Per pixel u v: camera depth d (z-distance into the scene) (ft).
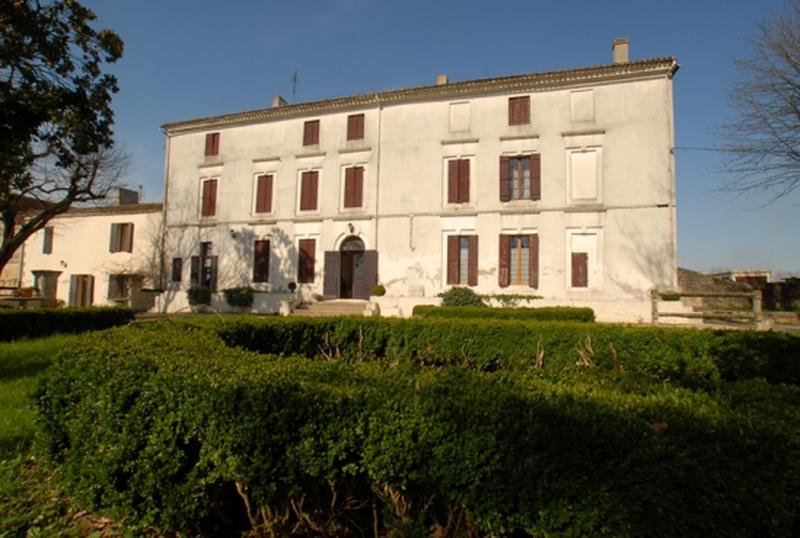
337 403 7.87
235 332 20.12
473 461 6.97
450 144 67.05
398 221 68.54
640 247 57.52
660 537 5.92
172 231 82.23
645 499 6.03
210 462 8.80
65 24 45.52
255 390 8.25
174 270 81.15
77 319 41.01
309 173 75.05
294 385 8.45
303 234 74.18
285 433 7.87
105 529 10.48
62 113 45.24
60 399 11.98
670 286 56.08
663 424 6.79
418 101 69.21
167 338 14.37
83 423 10.61
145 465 9.15
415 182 68.23
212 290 77.05
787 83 47.78
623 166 58.95
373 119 71.41
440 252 66.28
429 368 11.32
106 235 86.28
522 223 62.80
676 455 6.16
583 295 59.21
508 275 63.05
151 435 9.23
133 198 96.94
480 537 7.72
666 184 57.21
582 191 60.70
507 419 7.05
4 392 19.43
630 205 58.29
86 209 87.10
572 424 6.75
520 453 6.81
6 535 10.19
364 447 7.72
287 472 7.95
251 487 8.26
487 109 65.67
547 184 61.98
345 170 72.64
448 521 7.77
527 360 23.16
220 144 80.94
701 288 73.46
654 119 58.34
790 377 18.02
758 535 5.85
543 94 63.31
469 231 65.26
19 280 91.20
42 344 32.27
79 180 60.64
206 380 8.86
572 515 6.32
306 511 8.68
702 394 8.87
